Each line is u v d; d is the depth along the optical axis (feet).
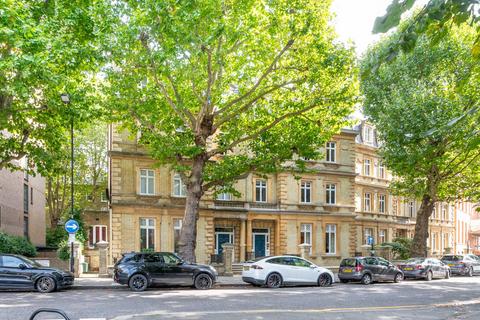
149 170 115.03
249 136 82.74
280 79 83.76
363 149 157.58
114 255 108.58
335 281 91.20
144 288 68.28
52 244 149.38
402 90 104.47
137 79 76.07
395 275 92.07
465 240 228.84
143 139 86.22
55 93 69.41
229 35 69.10
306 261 80.02
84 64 68.23
